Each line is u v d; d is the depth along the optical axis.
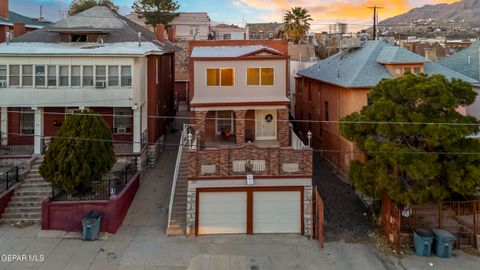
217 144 24.06
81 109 22.89
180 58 53.97
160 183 24.05
